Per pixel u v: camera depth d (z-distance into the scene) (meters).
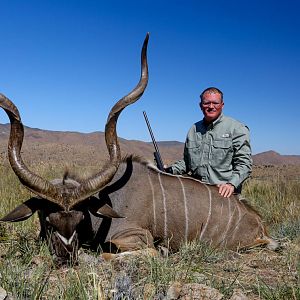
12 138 4.25
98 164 14.92
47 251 4.05
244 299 3.14
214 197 5.07
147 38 4.58
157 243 5.01
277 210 7.13
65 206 4.12
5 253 4.32
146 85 4.66
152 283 3.34
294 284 3.54
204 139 5.38
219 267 4.18
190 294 3.09
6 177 9.13
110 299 2.99
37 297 3.01
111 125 4.49
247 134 5.25
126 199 4.88
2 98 4.21
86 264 3.95
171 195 4.96
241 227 5.07
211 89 5.28
